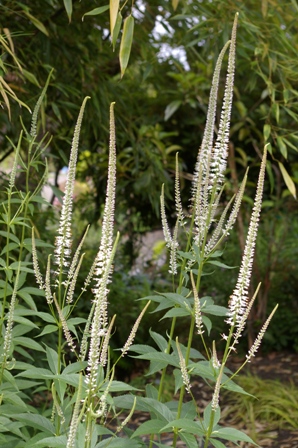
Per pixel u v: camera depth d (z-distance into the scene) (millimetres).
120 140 5801
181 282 2453
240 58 5703
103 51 5387
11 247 2504
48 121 4922
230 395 5266
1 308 2422
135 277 7832
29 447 2053
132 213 7527
